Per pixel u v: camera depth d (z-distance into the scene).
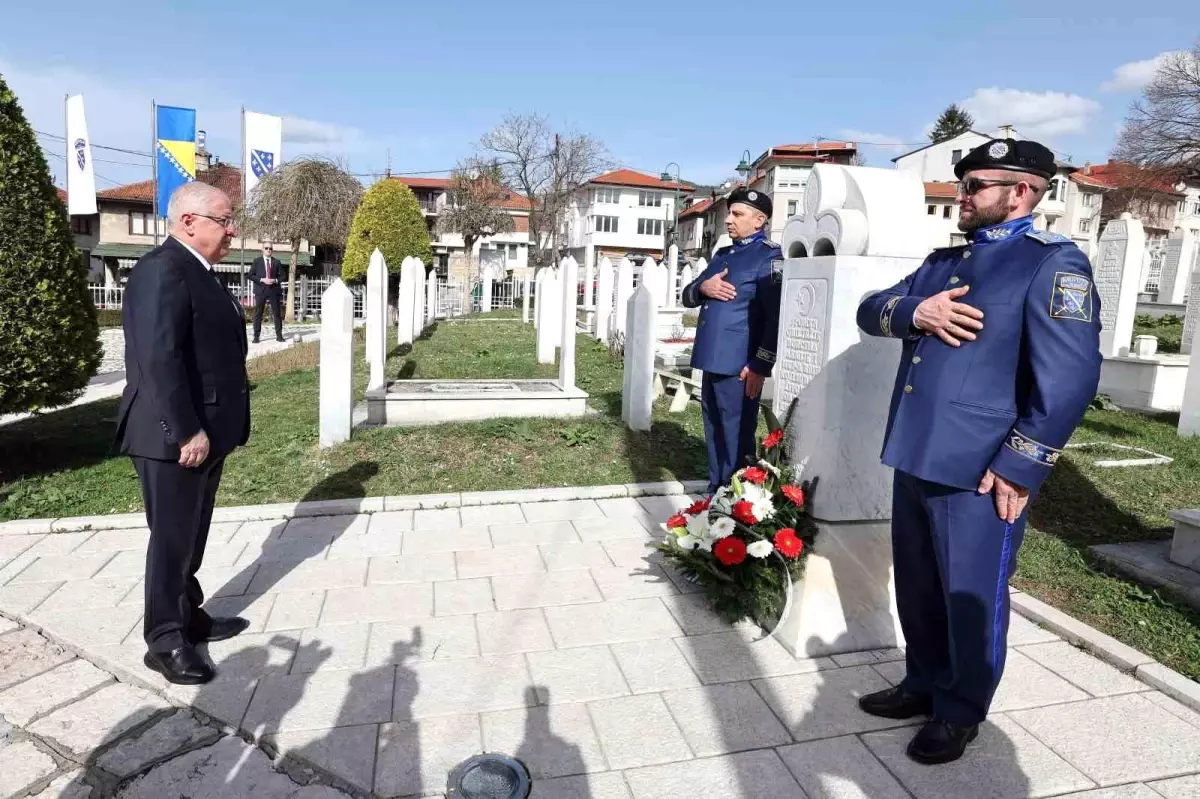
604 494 5.46
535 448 6.40
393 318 22.31
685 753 2.62
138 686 3.01
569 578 4.06
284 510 4.96
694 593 3.89
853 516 3.30
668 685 3.04
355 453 6.14
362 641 3.36
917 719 2.83
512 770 2.50
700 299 4.78
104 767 2.52
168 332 2.81
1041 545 4.50
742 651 3.31
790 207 43.31
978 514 2.43
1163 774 2.52
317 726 2.74
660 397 8.98
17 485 5.49
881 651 3.31
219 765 2.54
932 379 2.46
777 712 2.86
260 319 16.38
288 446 6.36
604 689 3.00
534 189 45.00
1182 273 21.73
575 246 60.91
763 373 4.39
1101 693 3.01
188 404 2.87
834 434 3.23
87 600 3.71
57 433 7.31
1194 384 7.27
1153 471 6.07
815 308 3.33
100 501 5.17
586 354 12.48
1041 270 2.29
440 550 4.43
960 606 2.47
